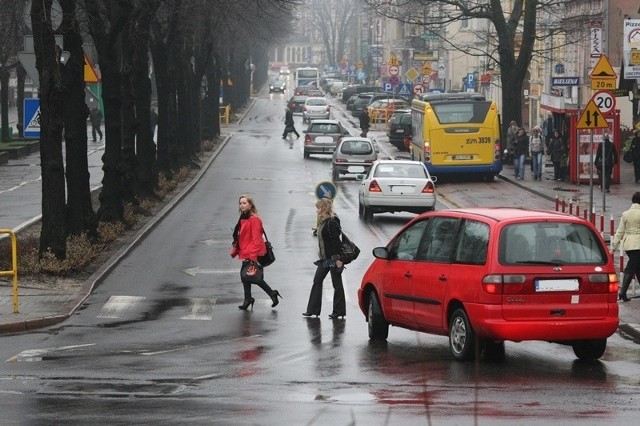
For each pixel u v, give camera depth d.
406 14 149.62
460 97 117.94
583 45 144.12
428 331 38.19
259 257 49.78
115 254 64.38
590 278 34.91
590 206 66.56
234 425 25.94
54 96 55.44
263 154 155.12
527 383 32.34
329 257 46.94
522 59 129.25
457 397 29.97
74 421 26.38
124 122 82.81
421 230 39.00
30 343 40.50
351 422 26.30
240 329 44.12
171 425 25.92
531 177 116.12
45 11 54.38
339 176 118.12
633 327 43.47
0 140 164.50
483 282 34.66
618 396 30.17
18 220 79.75
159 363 36.00
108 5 70.19
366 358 37.19
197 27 120.44
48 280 54.59
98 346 39.78
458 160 114.56
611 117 100.75
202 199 99.31
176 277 58.34
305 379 33.00
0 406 28.25
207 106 168.62
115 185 74.19
